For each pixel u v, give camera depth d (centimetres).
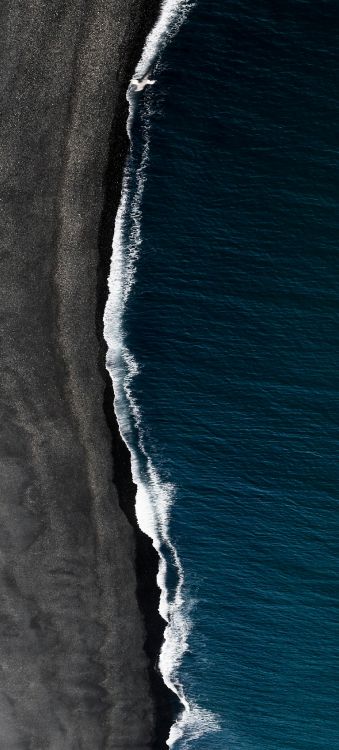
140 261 2100
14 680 2247
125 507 2211
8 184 1997
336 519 2166
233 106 2041
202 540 2227
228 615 2258
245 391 2136
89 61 1977
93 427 2158
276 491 2177
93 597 2238
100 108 2005
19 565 2184
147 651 2291
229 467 2181
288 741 2270
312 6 2000
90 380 2138
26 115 1973
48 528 2181
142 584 2256
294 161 2050
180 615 2277
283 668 2256
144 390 2158
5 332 2070
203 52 2019
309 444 2142
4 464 2127
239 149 2052
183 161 2059
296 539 2192
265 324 2105
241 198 2066
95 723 2300
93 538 2209
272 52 2020
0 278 2041
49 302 2077
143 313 2120
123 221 2077
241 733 2302
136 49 1995
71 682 2270
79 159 2017
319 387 2112
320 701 2247
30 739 2273
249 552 2219
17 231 2023
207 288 2103
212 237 2084
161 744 2330
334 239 2061
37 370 2105
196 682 2306
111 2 1956
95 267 2084
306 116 2036
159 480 2203
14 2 1920
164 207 2077
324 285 2075
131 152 2045
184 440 2175
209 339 2125
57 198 2025
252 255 2083
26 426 2120
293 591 2217
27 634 2225
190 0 1998
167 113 2039
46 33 1947
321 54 2016
